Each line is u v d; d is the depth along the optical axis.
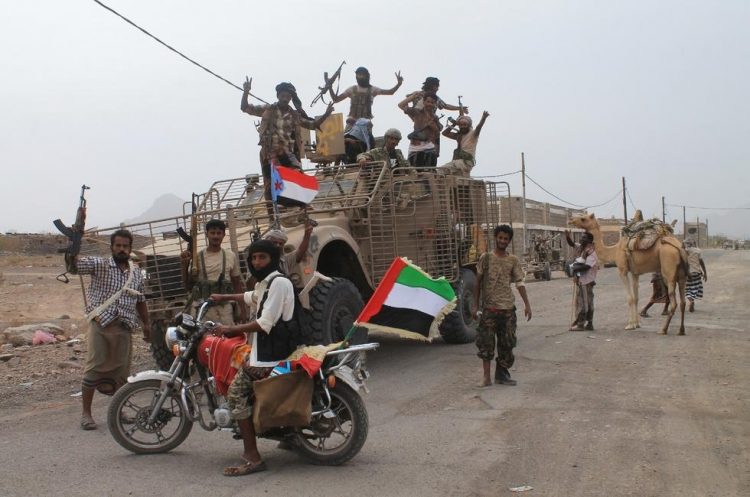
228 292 7.29
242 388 5.24
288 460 5.59
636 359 9.34
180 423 5.82
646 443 5.73
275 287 5.17
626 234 12.00
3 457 5.81
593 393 7.49
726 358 9.23
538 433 6.09
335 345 5.37
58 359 10.73
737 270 30.00
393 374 9.03
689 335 11.26
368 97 12.66
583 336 11.50
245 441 5.30
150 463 5.58
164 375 5.76
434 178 11.12
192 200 10.07
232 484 5.04
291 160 9.98
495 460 5.42
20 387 8.80
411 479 5.06
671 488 4.77
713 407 6.80
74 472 5.38
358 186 10.07
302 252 7.89
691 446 5.63
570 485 4.86
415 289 5.34
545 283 26.16
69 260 6.65
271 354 5.20
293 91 10.05
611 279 26.38
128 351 6.91
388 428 6.41
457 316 11.21
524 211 33.53
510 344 8.03
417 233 10.73
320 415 5.30
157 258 8.62
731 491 4.70
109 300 6.76
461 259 11.73
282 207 9.11
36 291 21.47
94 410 7.61
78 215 6.72
